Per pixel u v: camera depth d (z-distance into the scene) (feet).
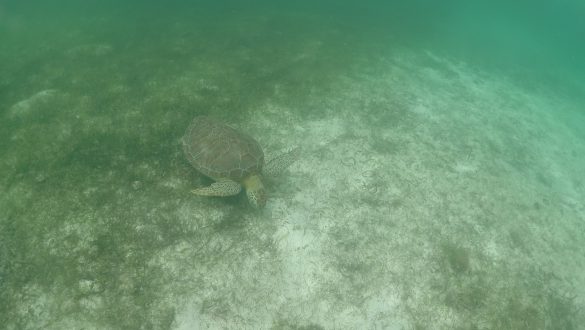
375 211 9.92
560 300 9.32
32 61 15.17
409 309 8.27
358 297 8.23
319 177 10.50
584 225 11.73
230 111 12.35
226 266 8.21
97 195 9.04
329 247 8.93
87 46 16.38
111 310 7.38
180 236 8.50
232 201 9.36
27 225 8.38
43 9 21.59
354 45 20.56
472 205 10.92
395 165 11.51
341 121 12.98
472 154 13.05
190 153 9.31
